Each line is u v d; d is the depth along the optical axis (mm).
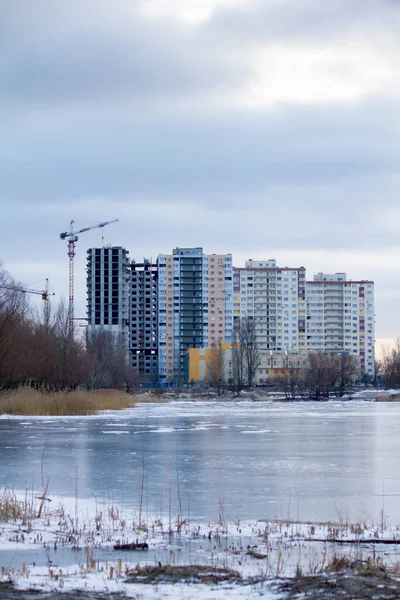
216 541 22375
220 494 32719
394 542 22203
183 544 21984
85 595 15766
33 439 59781
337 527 24406
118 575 17781
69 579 17375
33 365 111188
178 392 194000
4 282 129250
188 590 16266
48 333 130625
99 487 34750
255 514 27922
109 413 98875
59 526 24547
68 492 33281
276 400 157375
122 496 32125
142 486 32781
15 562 19719
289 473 39781
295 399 158375
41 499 30703
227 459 46281
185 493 33031
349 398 158875
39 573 18219
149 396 167500
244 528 24422
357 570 17828
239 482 36375
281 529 24031
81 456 47938
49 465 43312
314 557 19969
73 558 20172
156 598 15594
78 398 95938
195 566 18516
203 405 133375
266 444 56250
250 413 101812
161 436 63188
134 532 23766
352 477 38094
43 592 16062
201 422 82000
